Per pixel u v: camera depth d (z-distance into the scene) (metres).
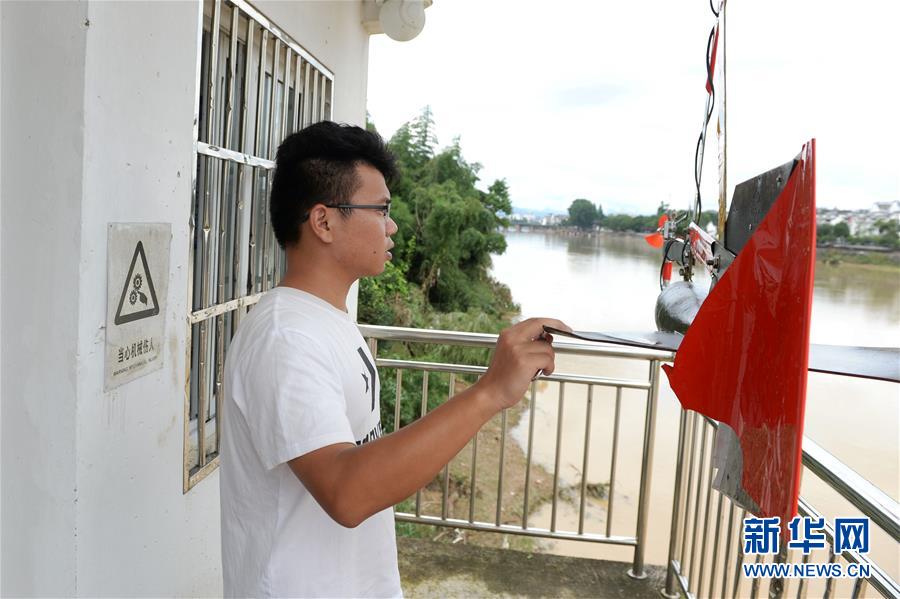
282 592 0.90
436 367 2.41
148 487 1.39
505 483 5.88
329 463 0.76
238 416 0.91
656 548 4.79
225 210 1.92
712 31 1.16
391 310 8.33
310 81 2.59
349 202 0.95
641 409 8.06
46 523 1.12
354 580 0.98
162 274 1.40
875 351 0.71
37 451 1.12
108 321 1.19
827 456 1.29
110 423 1.22
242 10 1.85
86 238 1.10
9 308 1.11
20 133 1.09
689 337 0.74
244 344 0.90
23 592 1.14
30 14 1.08
